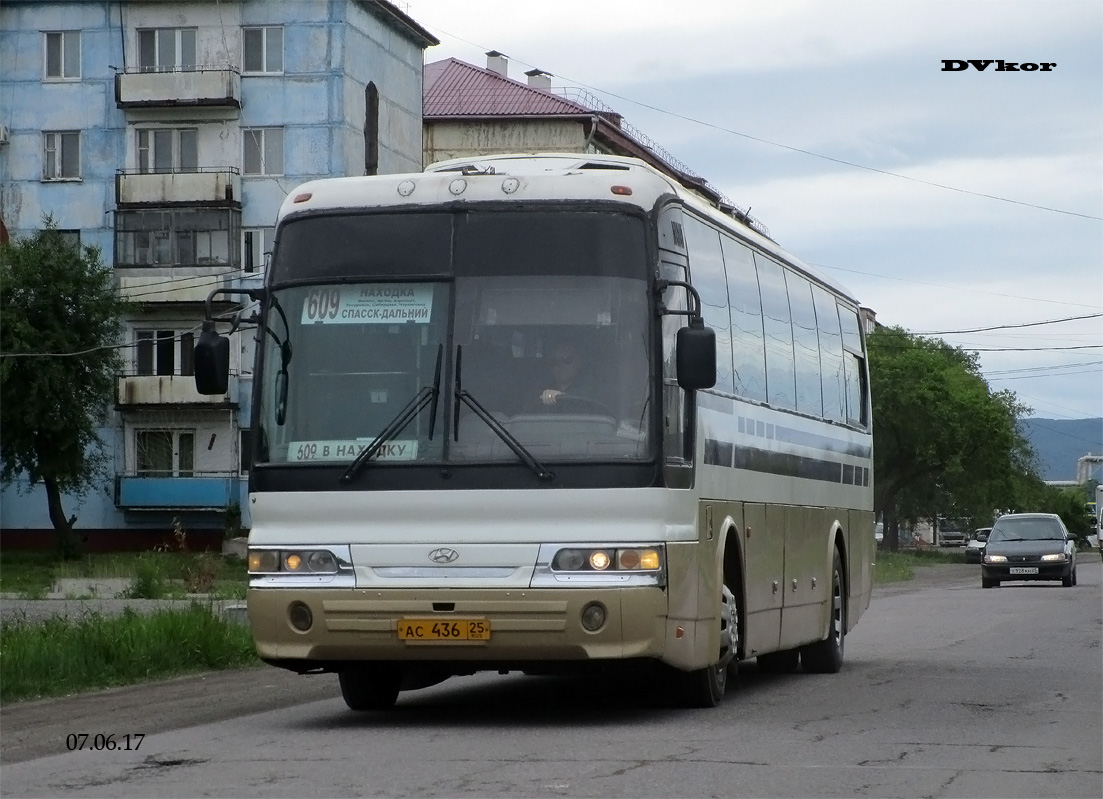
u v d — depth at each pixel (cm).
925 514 9794
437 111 7056
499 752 964
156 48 6147
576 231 1100
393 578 1073
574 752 963
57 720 1173
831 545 1670
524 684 1495
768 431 1414
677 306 1134
